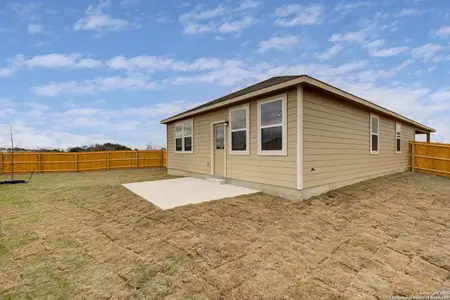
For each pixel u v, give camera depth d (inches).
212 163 352.5
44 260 125.2
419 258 129.6
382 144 383.6
